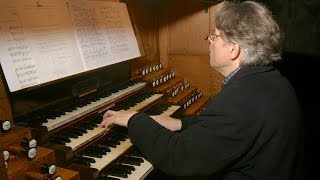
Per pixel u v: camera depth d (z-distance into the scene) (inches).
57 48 65.9
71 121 64.0
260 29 48.9
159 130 52.4
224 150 45.8
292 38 79.0
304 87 80.5
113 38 83.8
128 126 55.4
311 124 80.4
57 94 67.8
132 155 66.0
